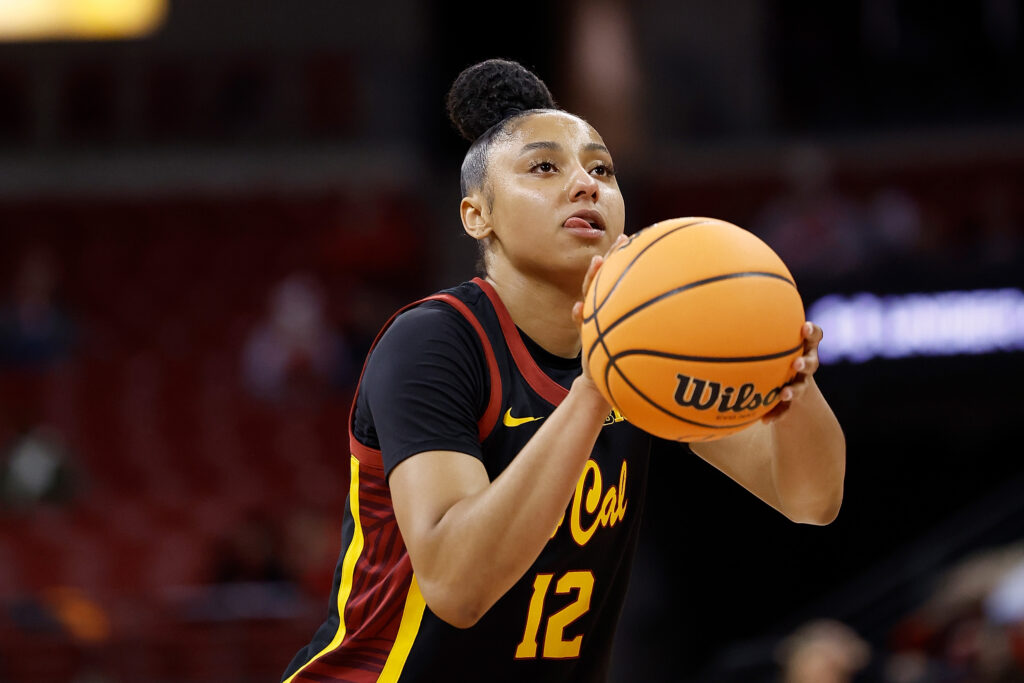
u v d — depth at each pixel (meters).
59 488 28.75
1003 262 27.86
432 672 6.59
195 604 23.25
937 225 41.59
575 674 7.23
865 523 35.09
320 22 48.25
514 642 6.67
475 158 7.16
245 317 40.38
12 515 28.27
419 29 47.88
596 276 5.93
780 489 7.09
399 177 45.38
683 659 34.03
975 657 19.14
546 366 6.83
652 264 5.68
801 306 5.85
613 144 39.56
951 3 44.00
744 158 42.97
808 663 15.96
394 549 6.59
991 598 21.30
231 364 37.44
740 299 5.58
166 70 48.06
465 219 7.26
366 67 47.00
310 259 42.69
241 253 43.66
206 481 32.06
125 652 22.28
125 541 28.38
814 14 44.56
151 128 47.47
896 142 43.28
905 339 28.08
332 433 33.50
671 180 43.25
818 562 35.31
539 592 6.62
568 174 6.79
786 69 44.25
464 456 6.01
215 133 47.16
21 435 29.09
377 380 6.29
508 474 5.64
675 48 43.59
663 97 42.69
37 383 34.84
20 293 36.78
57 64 48.16
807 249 32.91
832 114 43.94
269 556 24.36
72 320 38.44
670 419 5.70
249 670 22.45
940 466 34.16
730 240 5.79
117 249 44.78
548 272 6.72
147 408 34.69
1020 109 43.12
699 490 35.00
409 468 5.95
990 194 42.25
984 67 43.75
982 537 26.42
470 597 5.59
